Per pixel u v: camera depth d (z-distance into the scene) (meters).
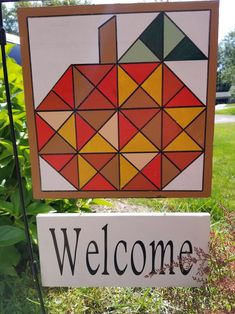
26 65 1.22
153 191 1.30
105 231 1.30
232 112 11.83
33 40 1.20
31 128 1.27
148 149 1.26
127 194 1.30
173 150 1.26
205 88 1.20
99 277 1.35
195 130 1.24
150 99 1.22
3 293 1.65
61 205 1.94
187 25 1.16
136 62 1.19
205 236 1.29
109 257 1.33
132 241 1.31
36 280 1.38
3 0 1.21
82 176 1.30
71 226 1.31
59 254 1.33
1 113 1.62
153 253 1.31
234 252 1.39
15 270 1.76
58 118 1.26
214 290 1.34
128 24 1.17
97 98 1.23
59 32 1.19
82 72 1.21
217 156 4.85
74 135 1.27
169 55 1.18
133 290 1.73
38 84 1.23
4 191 1.71
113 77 1.21
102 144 1.27
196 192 1.28
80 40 1.19
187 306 1.41
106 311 1.60
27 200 1.69
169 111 1.23
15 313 1.55
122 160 1.28
